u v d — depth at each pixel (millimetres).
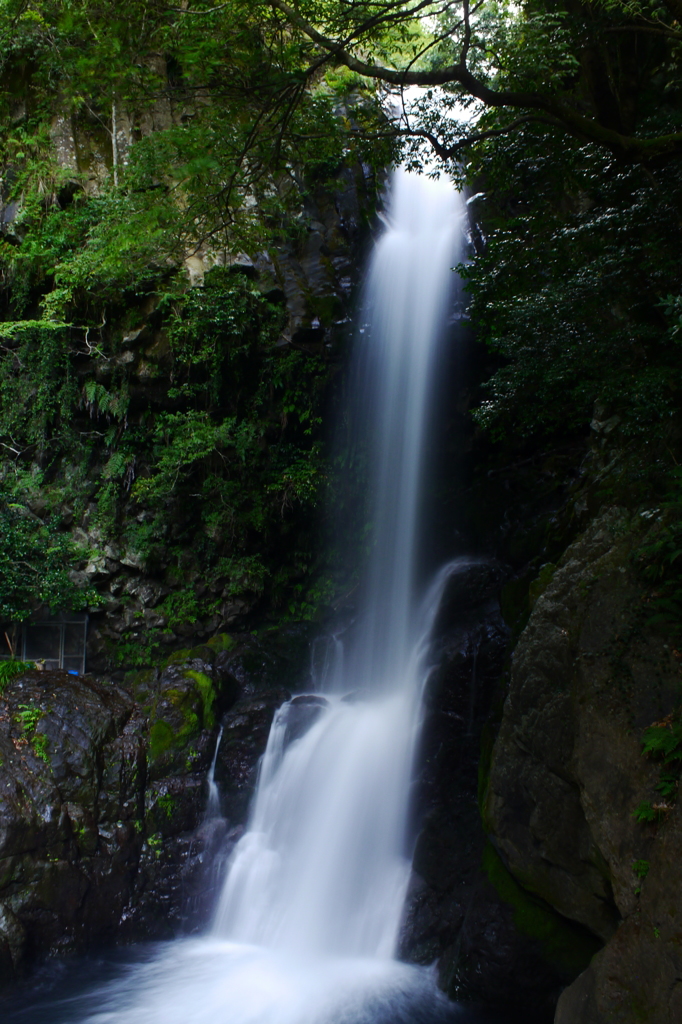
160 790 12594
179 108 10734
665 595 8359
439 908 10477
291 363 17641
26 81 17672
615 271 9289
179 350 17094
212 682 14266
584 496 11695
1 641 16297
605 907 7969
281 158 10305
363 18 9070
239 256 17531
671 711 7703
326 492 18375
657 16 9492
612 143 8023
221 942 11688
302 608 18062
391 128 10711
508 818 8969
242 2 8484
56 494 17266
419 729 12539
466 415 17672
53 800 11430
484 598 14188
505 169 10578
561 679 8633
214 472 18000
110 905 11594
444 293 17469
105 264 12547
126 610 17172
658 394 8680
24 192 17469
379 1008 9445
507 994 8906
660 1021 6117
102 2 8719
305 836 12289
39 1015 9641
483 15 10594
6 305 17719
